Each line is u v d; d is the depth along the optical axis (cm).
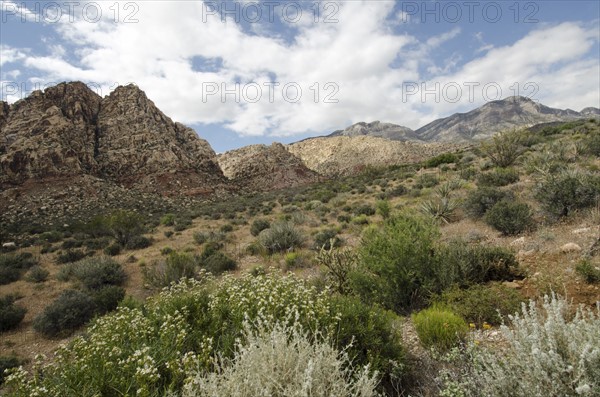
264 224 2178
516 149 2338
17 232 3406
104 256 1741
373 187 3466
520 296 470
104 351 301
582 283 498
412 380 343
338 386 225
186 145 8156
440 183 2477
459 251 623
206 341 304
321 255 766
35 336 953
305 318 330
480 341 380
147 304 550
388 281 578
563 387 205
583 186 923
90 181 5559
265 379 226
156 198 5750
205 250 1608
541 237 782
